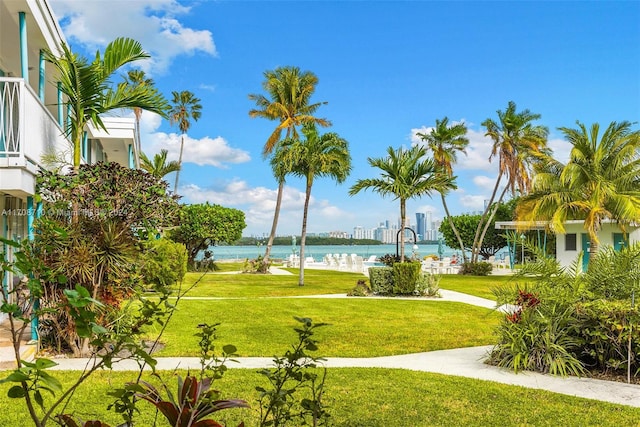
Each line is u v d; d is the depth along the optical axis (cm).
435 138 3594
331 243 10619
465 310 1486
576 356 779
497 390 652
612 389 667
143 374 703
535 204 2609
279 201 3366
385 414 557
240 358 828
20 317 208
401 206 2020
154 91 954
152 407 561
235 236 3666
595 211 2355
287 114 3359
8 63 1210
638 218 2339
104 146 2108
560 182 2578
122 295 822
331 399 609
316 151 2220
